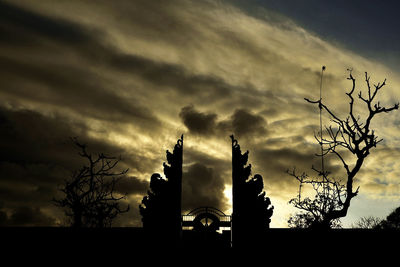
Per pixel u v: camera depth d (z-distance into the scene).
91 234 26.41
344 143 27.41
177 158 29.44
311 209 28.25
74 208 27.69
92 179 29.11
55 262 24.98
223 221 29.48
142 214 27.64
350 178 26.61
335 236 25.81
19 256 24.75
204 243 28.62
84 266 25.28
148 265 25.86
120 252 26.09
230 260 26.20
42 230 25.72
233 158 29.59
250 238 26.69
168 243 26.58
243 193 28.00
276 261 25.77
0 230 25.27
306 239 26.30
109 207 28.61
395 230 25.48
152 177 28.66
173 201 27.89
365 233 25.66
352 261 24.88
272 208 27.58
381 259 24.64
